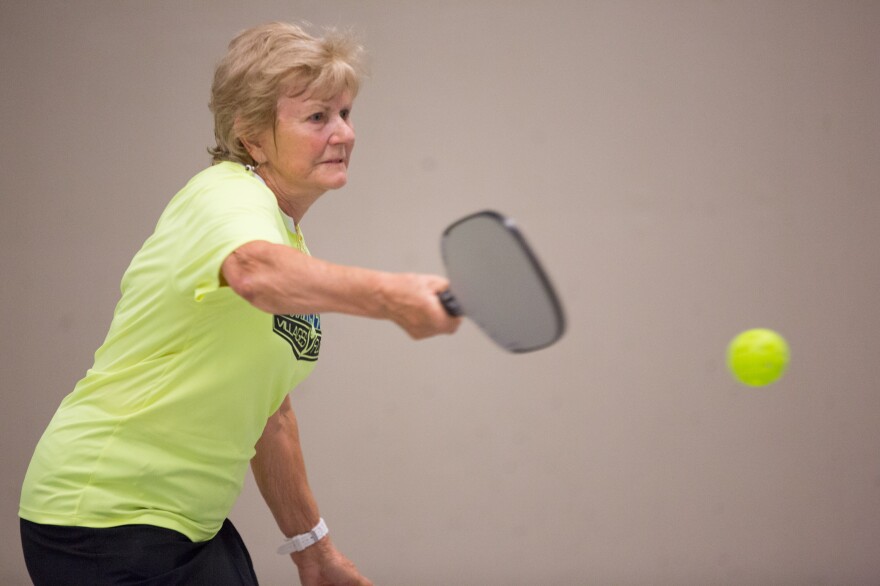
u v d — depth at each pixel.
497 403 10.84
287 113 4.70
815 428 10.66
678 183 10.69
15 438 11.15
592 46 10.73
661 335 10.69
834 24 10.61
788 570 10.67
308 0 10.94
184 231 4.23
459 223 3.55
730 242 10.66
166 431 4.54
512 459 10.83
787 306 10.65
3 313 11.16
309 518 5.69
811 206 10.64
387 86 10.88
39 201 11.16
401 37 10.88
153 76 11.06
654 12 10.69
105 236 11.12
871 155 10.60
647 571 10.71
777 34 10.62
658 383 10.70
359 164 10.91
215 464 4.71
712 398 10.67
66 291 11.14
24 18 11.12
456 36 10.84
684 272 10.69
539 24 10.77
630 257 10.70
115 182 11.10
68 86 11.12
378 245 10.91
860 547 10.62
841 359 10.63
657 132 10.69
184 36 11.04
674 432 10.69
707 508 10.69
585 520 10.76
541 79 10.77
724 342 10.68
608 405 10.73
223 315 4.39
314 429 10.98
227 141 4.85
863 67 10.60
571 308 10.73
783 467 10.66
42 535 4.57
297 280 3.56
